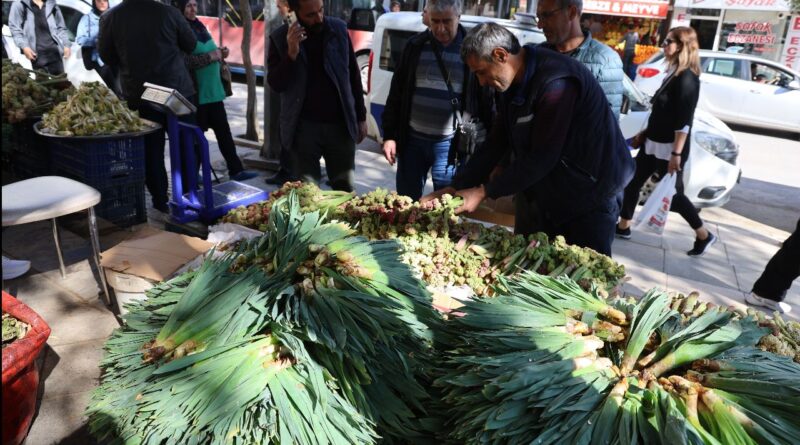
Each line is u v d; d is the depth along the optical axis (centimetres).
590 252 253
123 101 452
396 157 412
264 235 204
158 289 195
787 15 1467
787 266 397
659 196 491
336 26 395
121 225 441
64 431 236
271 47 393
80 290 348
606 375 149
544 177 265
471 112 375
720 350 154
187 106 362
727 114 1141
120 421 147
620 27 1452
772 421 133
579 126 244
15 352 196
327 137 413
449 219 264
